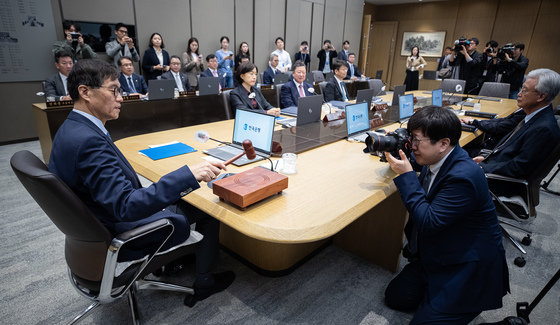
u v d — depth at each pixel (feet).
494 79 20.47
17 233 7.74
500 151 7.30
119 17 17.47
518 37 29.99
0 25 14.03
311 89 13.57
